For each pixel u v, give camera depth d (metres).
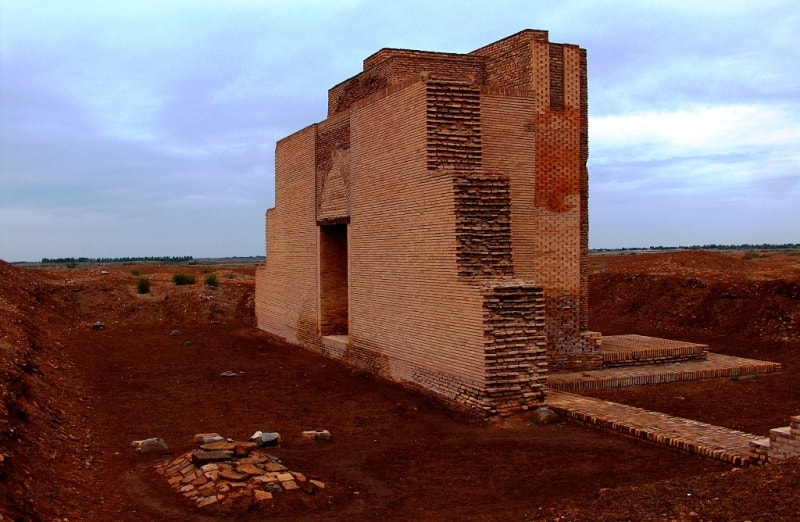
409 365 13.57
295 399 13.02
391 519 6.93
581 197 15.24
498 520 6.73
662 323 24.06
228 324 25.95
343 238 18.75
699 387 13.55
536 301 11.27
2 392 9.41
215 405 12.55
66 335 21.62
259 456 8.24
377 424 11.02
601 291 29.22
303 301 19.70
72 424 10.50
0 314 16.91
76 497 7.29
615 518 5.89
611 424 9.85
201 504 7.09
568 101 14.87
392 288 14.27
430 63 16.33
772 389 13.32
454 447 9.53
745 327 21.17
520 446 9.44
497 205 12.10
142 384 14.53
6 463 7.02
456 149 12.86
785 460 6.68
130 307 26.31
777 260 39.34
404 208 13.61
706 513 5.65
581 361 14.79
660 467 8.26
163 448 9.48
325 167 17.97
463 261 11.78
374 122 14.95
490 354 10.90
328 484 7.82
